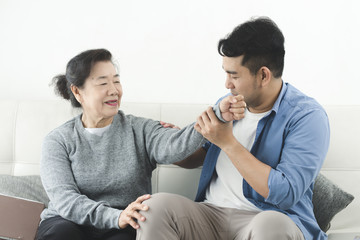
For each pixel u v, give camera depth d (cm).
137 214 138
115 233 147
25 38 232
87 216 150
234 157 144
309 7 225
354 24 225
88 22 232
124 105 203
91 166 167
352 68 227
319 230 149
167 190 197
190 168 184
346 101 228
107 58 168
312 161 143
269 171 141
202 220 152
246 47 145
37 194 189
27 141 203
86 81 165
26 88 233
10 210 141
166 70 232
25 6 231
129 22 231
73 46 232
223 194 162
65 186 160
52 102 206
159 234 134
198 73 231
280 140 153
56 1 231
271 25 149
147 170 175
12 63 233
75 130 172
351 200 169
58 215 162
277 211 144
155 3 230
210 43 229
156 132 173
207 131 144
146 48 232
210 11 228
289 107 155
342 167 190
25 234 139
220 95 231
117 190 167
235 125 164
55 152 168
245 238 133
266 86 151
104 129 172
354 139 191
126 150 170
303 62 227
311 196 161
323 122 150
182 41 230
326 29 226
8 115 205
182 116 201
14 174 202
